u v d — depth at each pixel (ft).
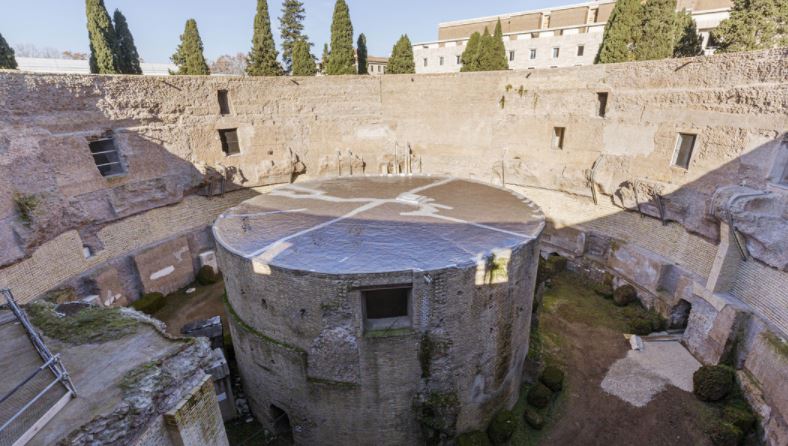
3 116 49.01
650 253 64.90
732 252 49.65
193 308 66.08
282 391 40.55
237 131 80.64
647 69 63.77
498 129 86.69
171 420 23.50
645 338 59.16
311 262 35.17
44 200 52.37
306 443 42.22
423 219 45.27
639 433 44.01
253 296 37.78
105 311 30.25
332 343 36.04
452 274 34.30
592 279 75.41
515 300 39.91
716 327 50.67
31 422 19.57
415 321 35.55
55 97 54.95
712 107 54.19
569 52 166.40
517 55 176.35
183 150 72.74
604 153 72.43
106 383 22.97
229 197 81.51
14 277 48.70
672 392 49.03
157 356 25.26
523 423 45.57
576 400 48.42
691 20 93.66
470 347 38.47
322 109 89.66
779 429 39.93
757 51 48.37
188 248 73.20
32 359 24.61
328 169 92.58
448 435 39.78
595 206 75.77
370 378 37.32
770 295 45.44
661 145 62.34
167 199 70.49
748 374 45.80
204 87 74.74
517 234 40.65
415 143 94.84
